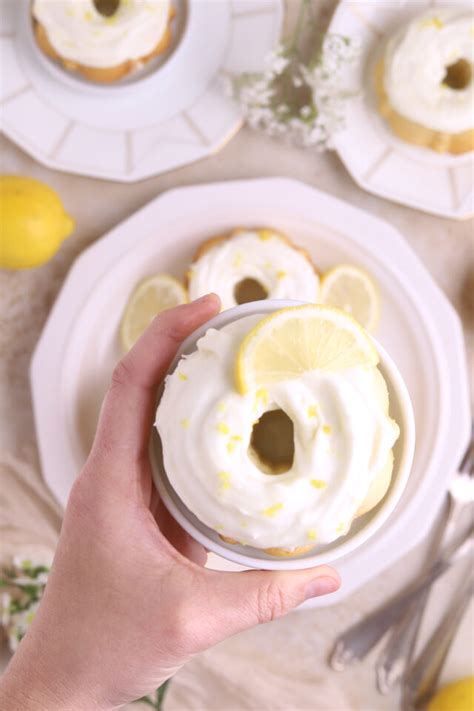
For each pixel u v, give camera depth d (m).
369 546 0.74
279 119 0.76
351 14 0.74
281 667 0.78
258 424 0.53
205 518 0.51
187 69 0.76
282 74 0.77
